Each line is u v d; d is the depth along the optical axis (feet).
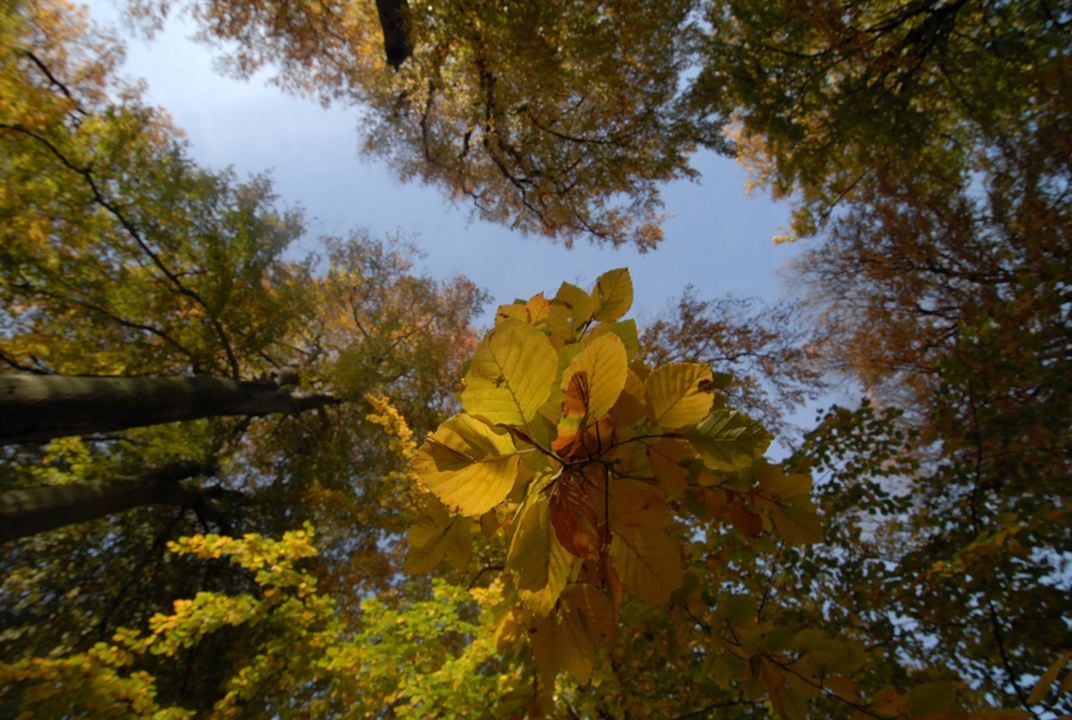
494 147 29.14
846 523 10.30
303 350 32.22
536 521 2.55
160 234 20.08
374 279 34.04
